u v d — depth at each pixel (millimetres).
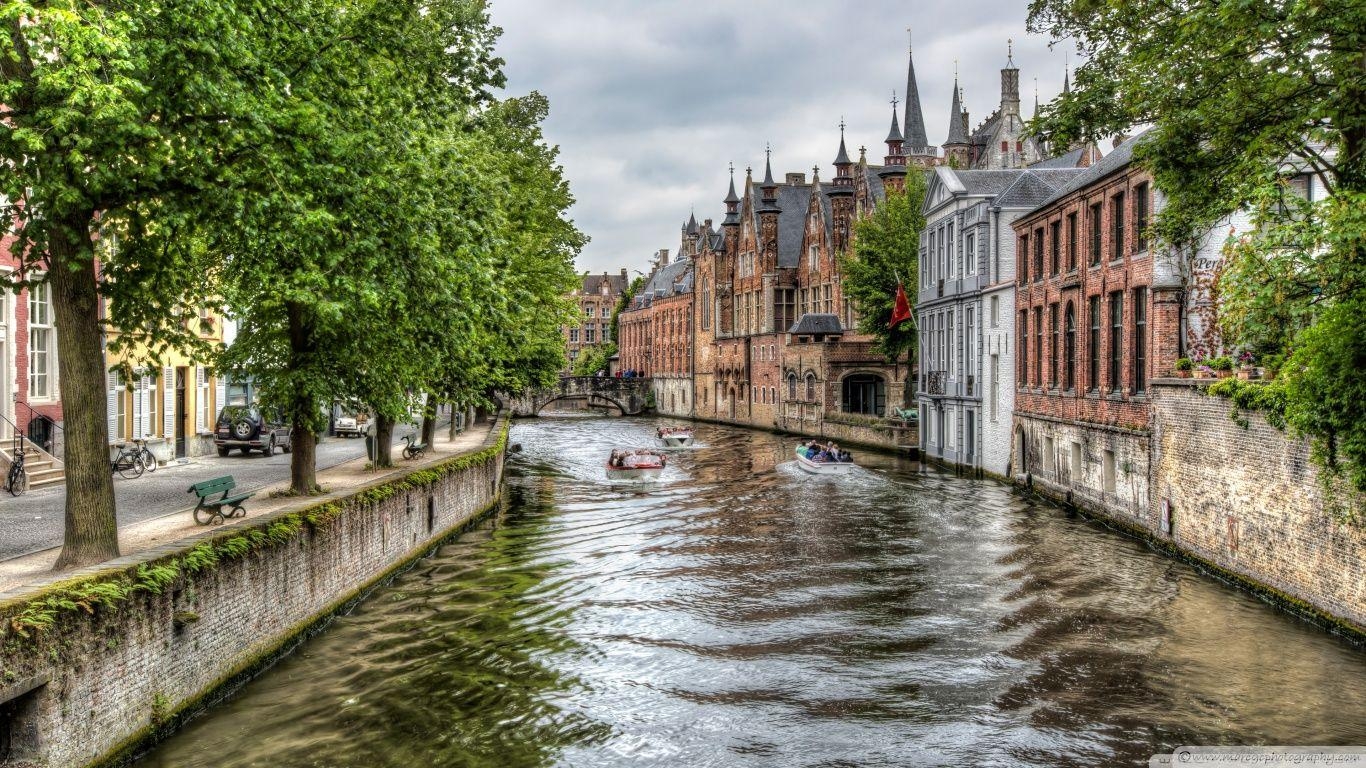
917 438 54656
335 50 16812
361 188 16422
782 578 23766
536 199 40250
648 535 29828
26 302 26281
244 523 16750
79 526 13461
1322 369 16578
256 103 14047
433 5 26109
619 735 14359
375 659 17438
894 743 14102
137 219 14211
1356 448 16609
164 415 33438
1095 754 13648
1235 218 26000
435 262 19422
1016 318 40812
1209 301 26234
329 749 13602
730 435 77312
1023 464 39938
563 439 73688
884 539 28609
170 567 13508
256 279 17500
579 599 21812
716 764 13430
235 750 13398
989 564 25062
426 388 26656
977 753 13742
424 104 20156
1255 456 21438
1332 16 15023
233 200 13742
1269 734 14164
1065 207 35344
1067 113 19734
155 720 13133
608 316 177000
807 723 14820
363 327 20828
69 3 11680
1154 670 16828
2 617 10406
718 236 101188
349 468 30625
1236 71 17141
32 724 10758
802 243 89125
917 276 58719
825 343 69062
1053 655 17719
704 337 102688
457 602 21438
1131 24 18438
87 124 12180
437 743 13938
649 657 17828
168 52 12930
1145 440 27734
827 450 49125
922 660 17594
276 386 21156
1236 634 18719
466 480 31047
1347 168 16766
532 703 15531
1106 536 28828
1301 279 15617
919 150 110188
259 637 16312
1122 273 30219
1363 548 17484
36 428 26844
